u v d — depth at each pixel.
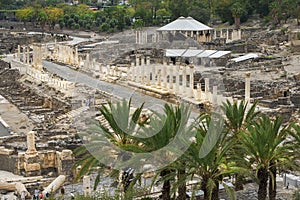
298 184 64.69
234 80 129.75
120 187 50.28
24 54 187.25
